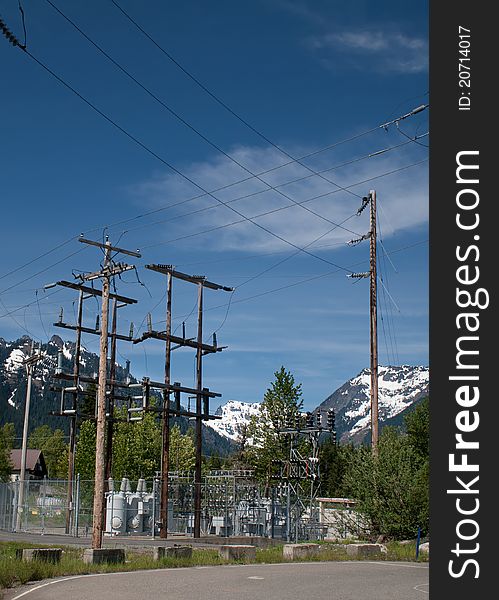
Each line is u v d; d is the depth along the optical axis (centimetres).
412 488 3938
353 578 2261
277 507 5353
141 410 4756
